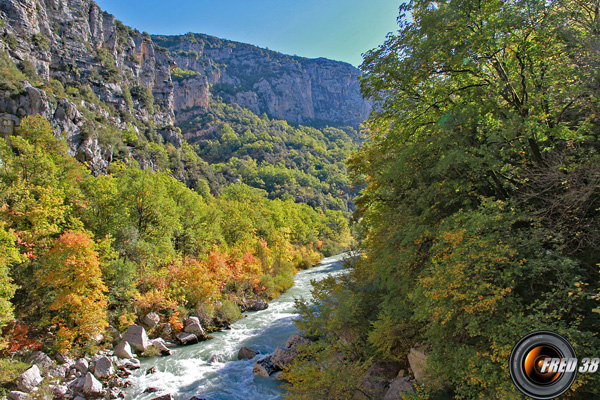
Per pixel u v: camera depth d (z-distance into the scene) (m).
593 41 9.68
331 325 17.61
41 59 76.25
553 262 8.09
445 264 9.63
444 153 12.27
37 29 80.06
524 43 10.95
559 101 10.79
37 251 23.41
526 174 10.20
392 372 14.98
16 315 21.67
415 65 13.30
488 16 11.16
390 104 15.27
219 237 45.16
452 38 12.02
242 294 39.34
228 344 25.47
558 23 10.20
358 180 21.97
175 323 27.30
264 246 51.28
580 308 7.95
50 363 19.06
